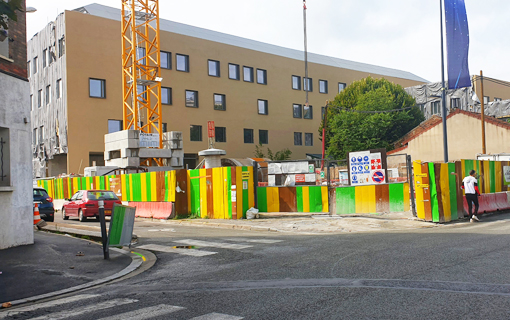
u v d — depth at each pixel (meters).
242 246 10.90
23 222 11.39
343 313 4.96
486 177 18.61
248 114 49.06
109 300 6.24
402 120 44.81
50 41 40.44
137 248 11.31
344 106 47.75
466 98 54.00
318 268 7.58
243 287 6.53
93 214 20.77
